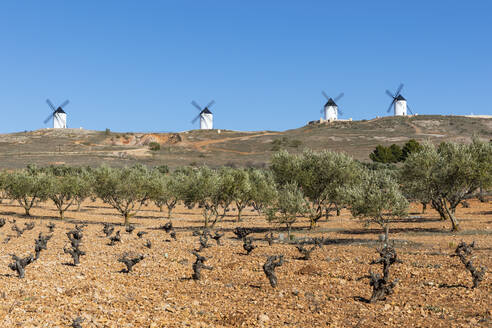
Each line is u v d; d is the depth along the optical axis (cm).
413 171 4228
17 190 6012
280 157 4950
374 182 3672
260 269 2605
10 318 1409
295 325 1523
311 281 2266
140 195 5712
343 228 4659
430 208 6612
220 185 5266
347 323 1541
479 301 1736
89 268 2617
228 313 1694
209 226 5256
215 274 2516
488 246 3095
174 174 10238
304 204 4056
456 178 4009
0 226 4597
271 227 5072
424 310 1661
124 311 1652
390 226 4656
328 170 4688
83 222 5600
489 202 6731
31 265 2586
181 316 1634
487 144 4106
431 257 2750
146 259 2989
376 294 1819
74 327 1332
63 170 11206
